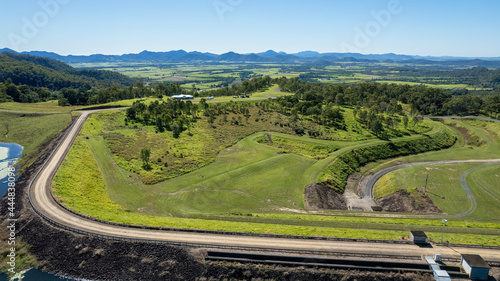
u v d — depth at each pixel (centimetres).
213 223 6612
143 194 8300
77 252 5569
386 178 10044
